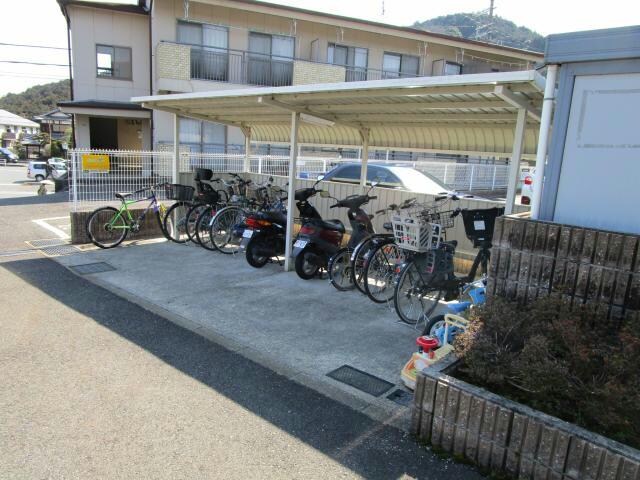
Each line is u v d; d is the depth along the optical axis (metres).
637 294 2.46
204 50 14.64
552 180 2.89
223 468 2.33
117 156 7.38
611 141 2.68
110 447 2.45
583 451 2.04
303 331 4.14
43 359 3.37
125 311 4.39
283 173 9.76
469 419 2.38
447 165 13.31
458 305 3.64
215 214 6.87
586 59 2.66
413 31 16.72
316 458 2.43
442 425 2.49
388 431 2.69
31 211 9.97
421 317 4.46
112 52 15.30
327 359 3.61
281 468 2.35
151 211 7.52
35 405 2.79
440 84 3.72
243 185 7.98
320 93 4.85
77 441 2.48
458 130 6.13
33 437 2.50
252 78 15.32
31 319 4.09
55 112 32.97
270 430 2.66
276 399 2.99
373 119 6.23
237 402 2.94
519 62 19.67
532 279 2.82
